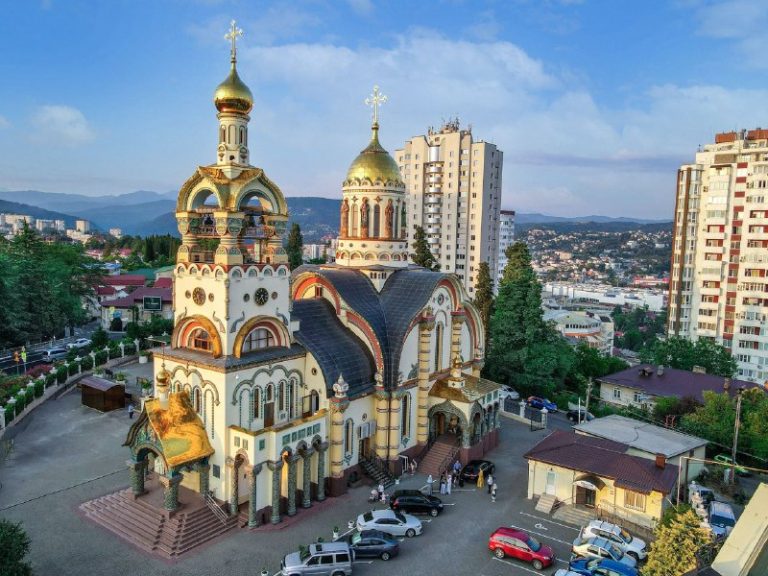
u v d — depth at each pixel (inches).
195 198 1707.7
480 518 1771.7
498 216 6899.6
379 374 1973.4
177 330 1750.7
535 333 3159.5
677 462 1941.4
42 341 3981.3
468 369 2474.2
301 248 4613.7
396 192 2293.3
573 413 2827.3
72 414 2511.1
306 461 1732.3
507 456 2277.3
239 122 1744.6
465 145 6501.0
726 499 1930.4
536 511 1824.6
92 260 5137.8
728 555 1237.1
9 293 3457.2
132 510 1622.8
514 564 1521.9
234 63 1743.4
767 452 2094.0
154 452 1616.6
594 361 3604.8
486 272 3639.3
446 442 2194.9
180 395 1676.9
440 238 6761.8
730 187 4190.5
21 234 4131.4
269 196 1753.2
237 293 1652.3
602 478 1768.0
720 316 4303.6
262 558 1480.1
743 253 4141.2
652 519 1686.8
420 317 2097.7
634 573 1402.6
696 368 3161.9
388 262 2273.6
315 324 1962.4
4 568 1136.2
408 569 1488.7
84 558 1449.3
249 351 1720.0
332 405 1802.4
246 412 1680.6
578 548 1533.0
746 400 2393.0
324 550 1428.4
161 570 1409.9
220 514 1620.3
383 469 1999.3
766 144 4419.3
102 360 3257.9
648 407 2815.0
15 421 2331.4
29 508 1686.8
